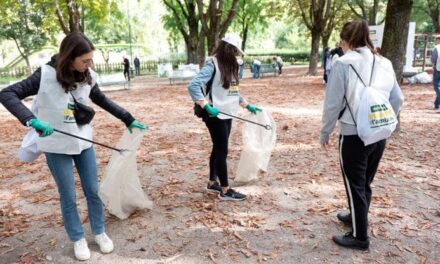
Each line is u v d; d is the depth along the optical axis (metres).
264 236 3.36
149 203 3.89
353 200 2.95
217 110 3.66
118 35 52.66
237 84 3.88
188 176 4.94
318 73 24.34
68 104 2.73
